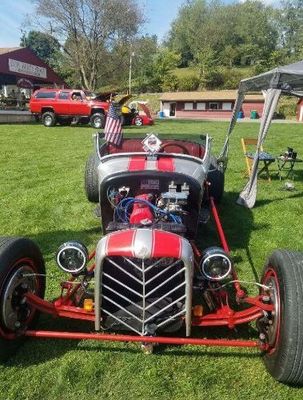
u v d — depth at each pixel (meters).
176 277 2.84
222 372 2.79
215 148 13.17
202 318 2.81
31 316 2.99
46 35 33.34
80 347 3.00
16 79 28.56
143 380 2.71
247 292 3.77
